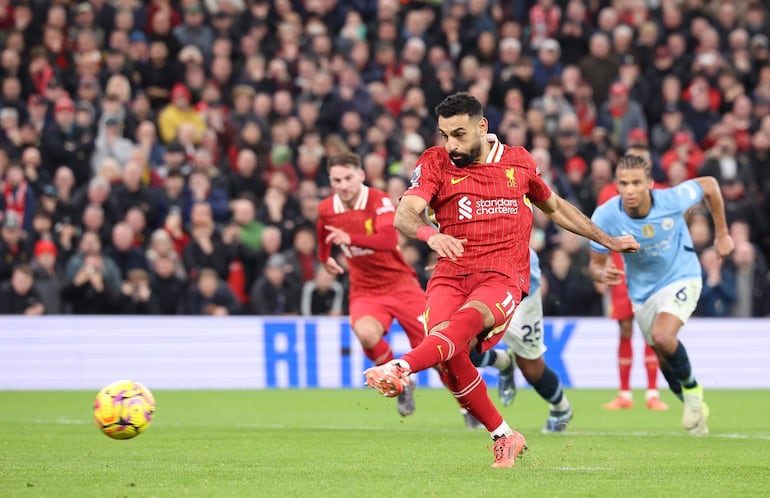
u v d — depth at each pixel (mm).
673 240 30562
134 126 56281
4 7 59375
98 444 27016
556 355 50844
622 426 33750
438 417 36875
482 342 21469
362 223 34406
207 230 51188
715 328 52125
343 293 51719
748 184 60156
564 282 52062
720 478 20375
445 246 20000
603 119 63281
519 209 22031
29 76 57031
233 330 49969
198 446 26641
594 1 70938
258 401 43250
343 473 21000
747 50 71688
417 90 59781
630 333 40938
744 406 41375
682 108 65562
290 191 56156
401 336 50375
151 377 49094
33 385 47781
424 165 21812
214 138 56594
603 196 40781
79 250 49219
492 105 62625
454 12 66188
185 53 59875
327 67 61312
